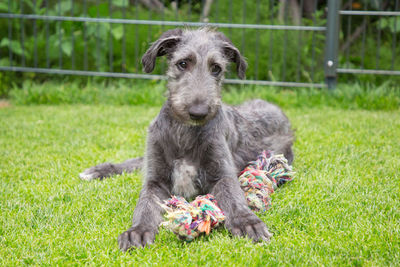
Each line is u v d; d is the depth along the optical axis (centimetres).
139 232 286
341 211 320
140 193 345
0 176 419
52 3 1009
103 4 908
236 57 391
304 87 832
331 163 440
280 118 502
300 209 324
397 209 323
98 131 595
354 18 961
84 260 262
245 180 357
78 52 939
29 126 618
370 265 249
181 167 357
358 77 885
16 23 940
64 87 842
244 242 279
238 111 448
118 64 935
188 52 349
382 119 644
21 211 333
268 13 943
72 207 339
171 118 358
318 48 916
